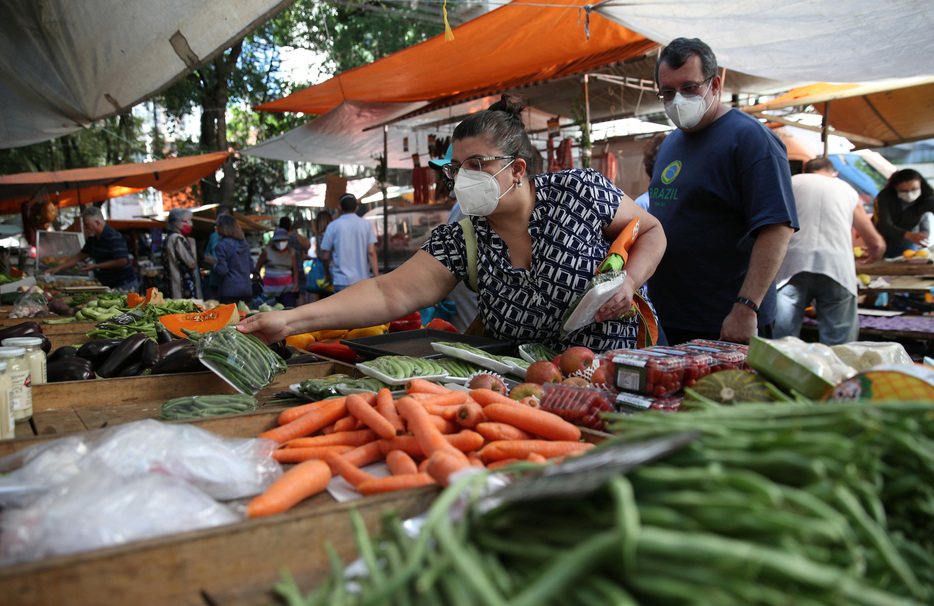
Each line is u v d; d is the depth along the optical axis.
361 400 1.72
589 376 2.16
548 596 0.67
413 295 2.66
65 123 7.01
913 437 0.96
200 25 4.79
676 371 1.76
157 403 2.38
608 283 2.23
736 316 2.86
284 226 10.21
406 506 1.17
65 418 2.14
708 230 3.12
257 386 2.32
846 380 1.35
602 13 4.53
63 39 5.26
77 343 4.06
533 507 0.86
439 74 7.27
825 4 3.77
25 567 0.88
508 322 2.65
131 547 0.94
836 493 0.81
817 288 4.91
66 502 1.04
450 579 0.74
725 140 3.00
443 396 1.75
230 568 1.01
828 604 0.68
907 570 0.80
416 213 10.04
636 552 0.71
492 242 2.60
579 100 6.49
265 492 1.25
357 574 0.94
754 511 0.73
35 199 11.12
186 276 8.08
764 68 4.55
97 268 8.04
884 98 8.20
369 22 17.33
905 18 3.72
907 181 7.02
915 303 6.69
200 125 18.97
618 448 0.91
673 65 2.91
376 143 11.10
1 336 3.01
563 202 2.54
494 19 5.59
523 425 1.57
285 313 2.48
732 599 0.66
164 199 22.66
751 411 1.01
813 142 9.20
